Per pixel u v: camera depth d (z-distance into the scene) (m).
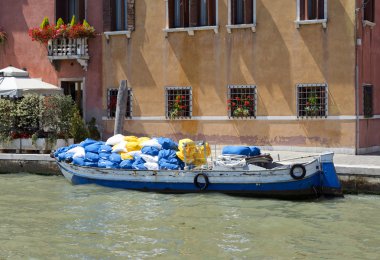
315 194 14.09
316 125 18.62
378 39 19.59
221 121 19.77
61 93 20.28
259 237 10.89
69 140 19.22
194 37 20.03
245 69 19.42
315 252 10.02
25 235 11.09
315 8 18.67
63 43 21.56
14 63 22.47
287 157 17.36
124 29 21.12
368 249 10.19
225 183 14.42
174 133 20.39
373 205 13.41
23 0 22.30
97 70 21.48
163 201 13.97
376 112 19.45
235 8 19.69
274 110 19.11
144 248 10.23
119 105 18.81
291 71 18.86
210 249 10.17
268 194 14.18
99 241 10.66
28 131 19.48
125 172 15.23
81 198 14.38
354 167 14.55
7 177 17.91
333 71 18.41
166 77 20.44
